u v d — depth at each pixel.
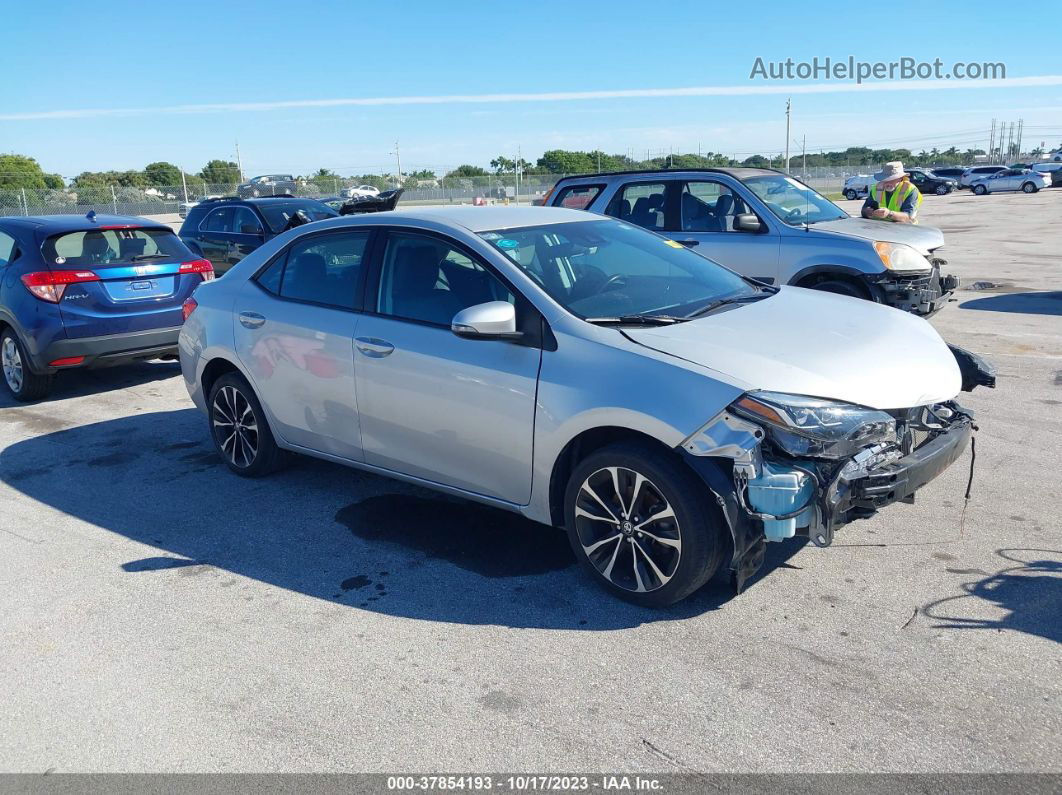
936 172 54.00
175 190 53.06
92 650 3.73
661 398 3.55
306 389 4.99
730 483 3.49
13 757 3.06
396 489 5.44
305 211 13.95
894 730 2.94
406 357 4.41
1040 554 4.12
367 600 4.04
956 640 3.44
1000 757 2.78
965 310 10.55
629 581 3.86
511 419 4.03
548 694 3.26
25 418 7.54
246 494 5.45
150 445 6.58
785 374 3.54
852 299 4.79
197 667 3.56
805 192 9.20
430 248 4.52
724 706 3.12
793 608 3.75
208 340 5.59
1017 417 6.21
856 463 3.47
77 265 7.79
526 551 4.48
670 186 8.98
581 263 4.48
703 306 4.34
